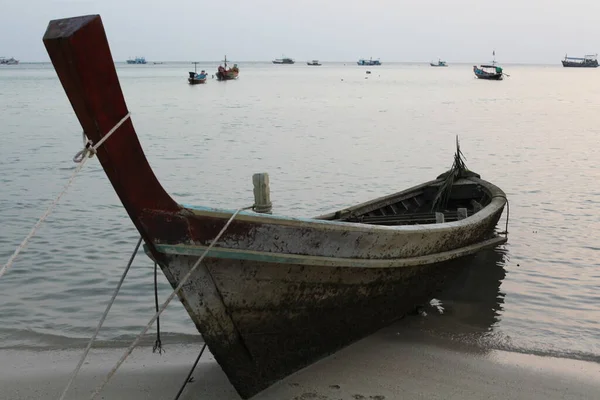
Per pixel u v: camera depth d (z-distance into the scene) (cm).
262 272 472
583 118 3506
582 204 1326
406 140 2536
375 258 552
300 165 1883
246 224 448
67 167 1781
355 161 1972
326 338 558
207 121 3325
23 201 1334
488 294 782
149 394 514
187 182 1595
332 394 504
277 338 510
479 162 1958
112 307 741
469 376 542
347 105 4603
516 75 14425
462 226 698
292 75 13538
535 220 1188
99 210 1254
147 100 5125
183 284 438
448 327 666
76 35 348
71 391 521
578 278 849
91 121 373
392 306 629
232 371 488
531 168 1827
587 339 643
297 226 475
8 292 793
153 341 636
